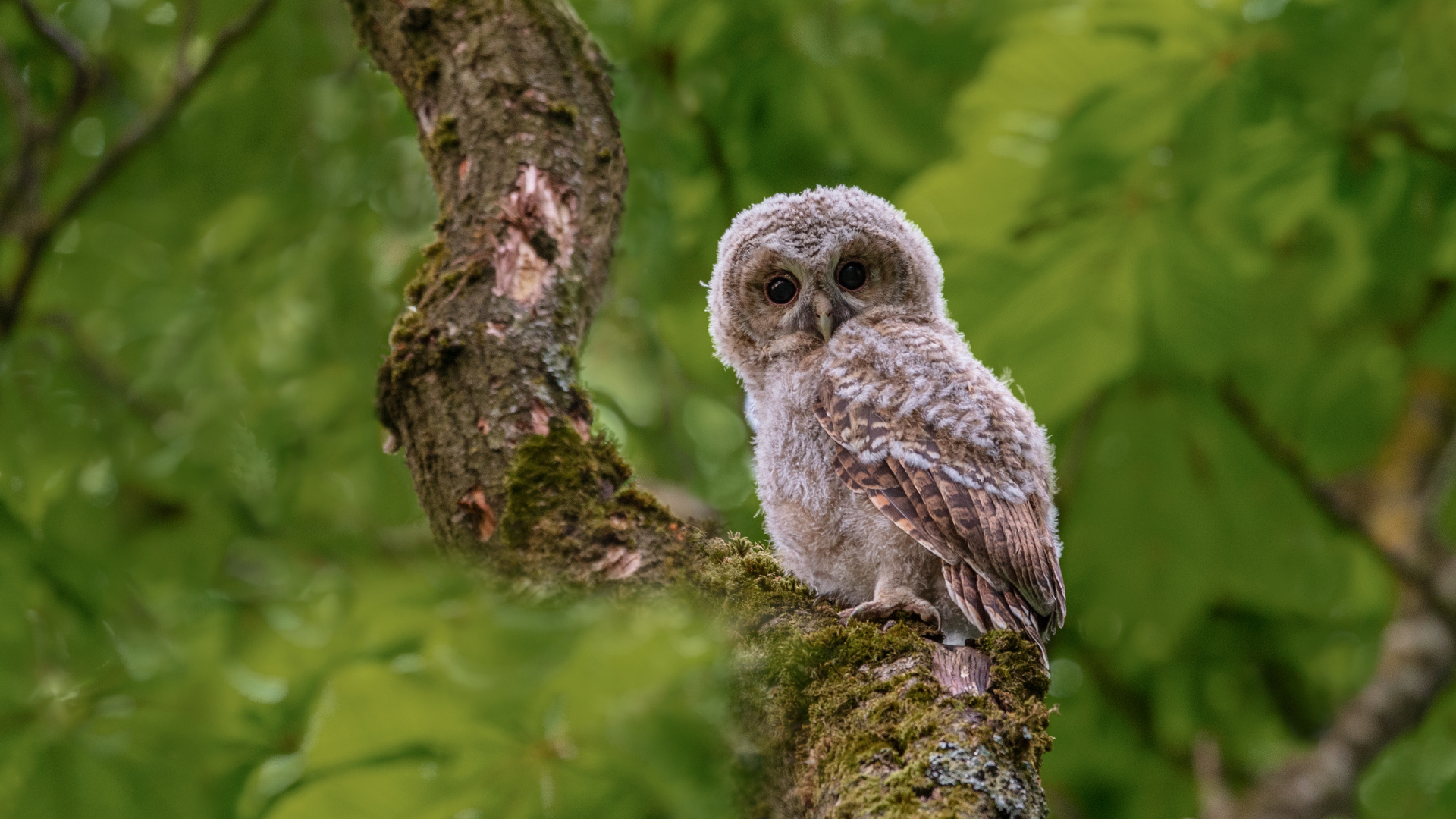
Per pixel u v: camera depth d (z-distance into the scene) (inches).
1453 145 392.5
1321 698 582.2
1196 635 560.4
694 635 149.1
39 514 441.4
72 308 544.4
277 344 529.0
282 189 540.4
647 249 458.3
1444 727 551.5
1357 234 413.7
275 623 191.2
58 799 179.9
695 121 465.1
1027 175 380.2
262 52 514.9
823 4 430.9
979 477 261.6
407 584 165.2
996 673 193.5
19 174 480.4
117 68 563.8
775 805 179.9
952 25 446.6
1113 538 478.6
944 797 163.0
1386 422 485.1
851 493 271.0
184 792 181.5
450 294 236.2
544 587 200.8
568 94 262.2
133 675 190.9
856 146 460.8
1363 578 535.5
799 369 300.8
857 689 188.5
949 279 382.0
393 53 274.1
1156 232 378.9
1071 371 386.6
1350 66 366.6
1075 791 539.8
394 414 233.5
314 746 148.9
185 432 498.9
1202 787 522.6
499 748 152.4
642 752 153.9
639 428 478.3
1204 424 478.3
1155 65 362.6
